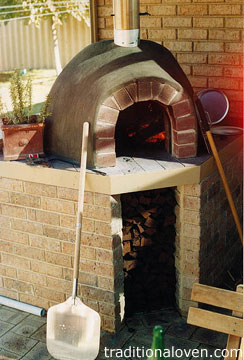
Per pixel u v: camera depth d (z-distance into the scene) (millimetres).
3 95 8906
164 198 4098
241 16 4652
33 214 4082
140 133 4441
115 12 3934
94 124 3732
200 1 4789
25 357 3824
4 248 4336
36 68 11398
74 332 3742
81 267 4023
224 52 4824
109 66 3918
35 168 3922
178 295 4266
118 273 3977
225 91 4918
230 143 4383
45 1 10219
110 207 3746
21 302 4402
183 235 4090
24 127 3994
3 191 4148
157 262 4301
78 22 10414
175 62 4266
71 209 3900
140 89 3729
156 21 5066
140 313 4285
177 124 3947
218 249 4500
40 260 4195
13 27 11312
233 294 3068
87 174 3736
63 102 4086
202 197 3979
